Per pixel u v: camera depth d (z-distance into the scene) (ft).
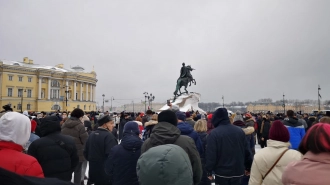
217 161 16.67
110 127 20.79
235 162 16.38
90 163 19.90
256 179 12.14
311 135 7.55
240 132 17.19
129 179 15.52
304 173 7.22
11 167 9.07
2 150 9.50
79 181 23.57
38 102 256.93
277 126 12.28
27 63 276.82
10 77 242.78
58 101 270.67
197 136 18.93
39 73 259.80
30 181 4.83
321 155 7.27
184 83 103.45
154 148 8.93
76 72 292.81
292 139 24.04
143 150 13.74
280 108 414.00
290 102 458.09
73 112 23.70
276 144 12.02
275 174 11.61
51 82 272.92
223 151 16.40
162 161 8.19
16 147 9.80
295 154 11.71
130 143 15.87
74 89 289.12
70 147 14.97
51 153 14.08
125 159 15.70
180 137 13.66
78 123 23.29
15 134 9.76
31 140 21.98
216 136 16.60
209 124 27.99
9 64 246.68
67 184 5.41
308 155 7.58
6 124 9.69
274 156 11.76
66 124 23.08
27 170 9.31
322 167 7.07
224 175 16.37
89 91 321.73
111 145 19.42
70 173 14.87
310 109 392.47
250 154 17.75
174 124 14.06
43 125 14.73
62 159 14.37
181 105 97.66
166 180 8.00
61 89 280.92
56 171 14.06
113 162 15.90
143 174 8.29
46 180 5.24
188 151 13.29
